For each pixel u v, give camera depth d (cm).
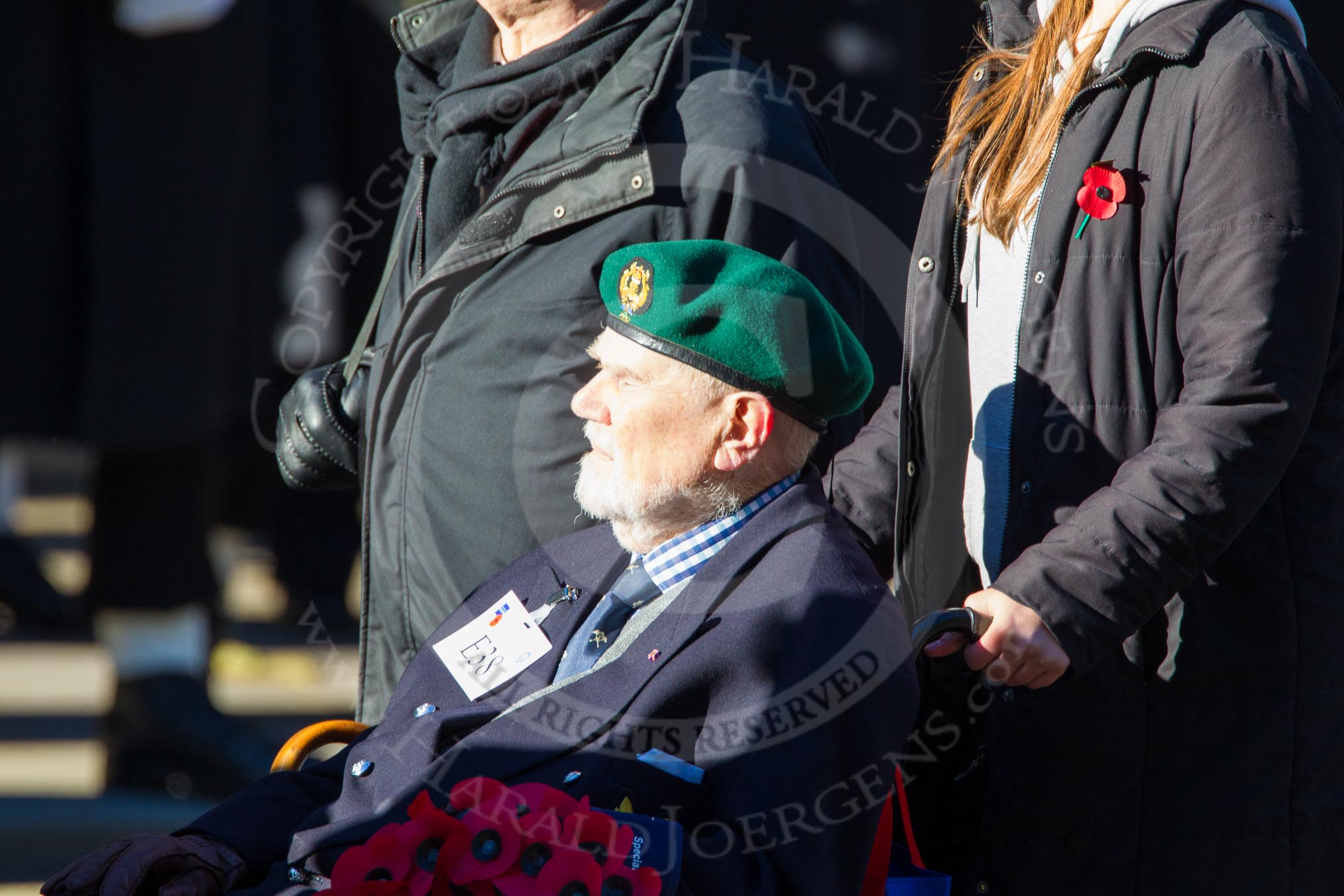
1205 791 652
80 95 1320
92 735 1702
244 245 1402
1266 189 613
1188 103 641
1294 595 651
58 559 2469
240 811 700
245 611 2191
